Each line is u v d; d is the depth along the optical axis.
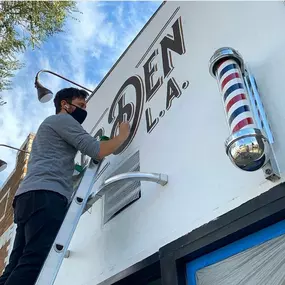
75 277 3.08
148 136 2.86
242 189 1.86
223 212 1.92
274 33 2.03
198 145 2.30
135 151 2.95
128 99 3.39
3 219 6.88
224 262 1.87
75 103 2.77
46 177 2.25
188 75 2.65
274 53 1.98
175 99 2.70
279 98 1.85
